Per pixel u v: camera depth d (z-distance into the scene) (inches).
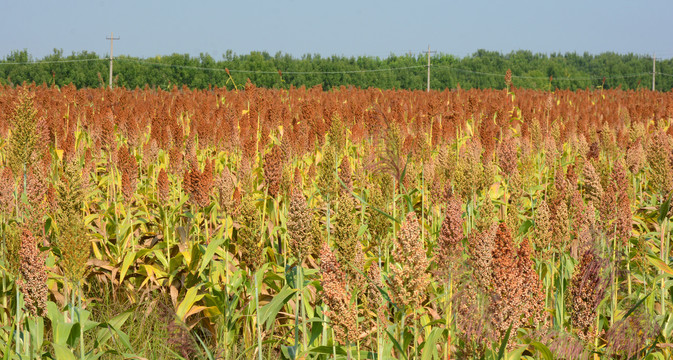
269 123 511.2
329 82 2726.4
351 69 2842.0
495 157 488.1
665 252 286.8
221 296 254.5
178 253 297.3
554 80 3334.2
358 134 504.7
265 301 263.6
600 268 189.8
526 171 370.3
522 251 178.7
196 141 492.1
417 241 175.3
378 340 185.5
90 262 296.7
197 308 253.6
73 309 211.3
